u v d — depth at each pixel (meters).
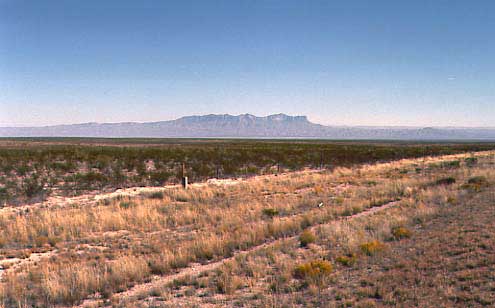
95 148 58.44
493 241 9.42
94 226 14.30
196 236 12.85
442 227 11.91
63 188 23.77
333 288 7.75
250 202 18.83
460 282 7.21
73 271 9.18
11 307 7.52
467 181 23.08
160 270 9.65
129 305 7.41
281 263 9.45
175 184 27.34
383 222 13.22
